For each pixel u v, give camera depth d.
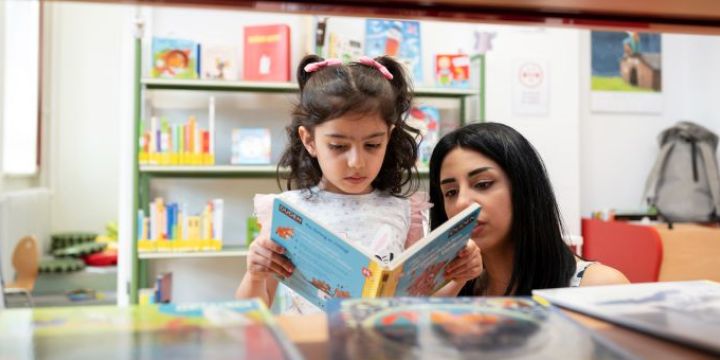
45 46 5.39
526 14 0.73
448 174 1.15
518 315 0.58
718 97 3.51
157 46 2.83
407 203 1.50
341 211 1.41
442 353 0.48
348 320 0.56
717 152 3.51
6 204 3.83
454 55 3.12
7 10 4.43
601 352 0.49
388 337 0.51
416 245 0.86
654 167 3.50
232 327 0.53
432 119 3.00
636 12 0.74
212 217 2.87
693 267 2.91
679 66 3.73
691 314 0.58
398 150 1.50
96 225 5.87
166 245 2.82
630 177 3.68
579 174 3.49
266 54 2.97
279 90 3.06
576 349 0.49
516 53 3.35
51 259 4.73
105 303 3.86
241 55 3.19
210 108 2.83
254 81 2.89
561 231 1.17
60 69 5.77
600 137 3.64
